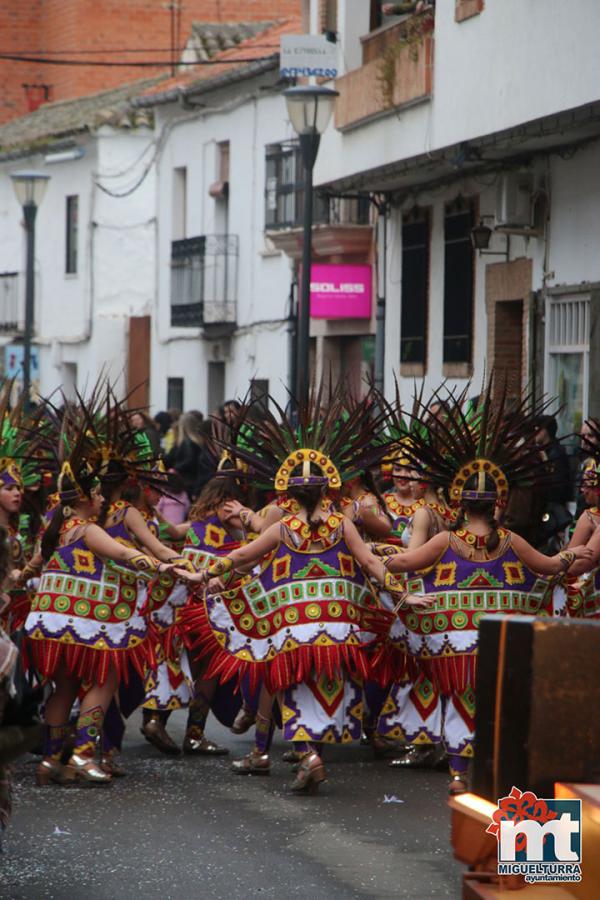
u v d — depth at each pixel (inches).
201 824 829.8
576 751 466.6
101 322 3531.0
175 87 2965.1
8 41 4443.9
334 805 876.6
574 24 1493.6
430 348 1982.0
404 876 729.0
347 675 901.2
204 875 730.2
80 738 936.3
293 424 979.9
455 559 895.1
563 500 1219.2
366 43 2148.1
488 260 1817.2
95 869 740.0
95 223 3518.7
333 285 2160.4
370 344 2228.1
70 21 4264.3
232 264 2785.4
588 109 1446.9
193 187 2982.3
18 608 984.9
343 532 904.3
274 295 2610.7
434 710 948.6
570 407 1640.0
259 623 926.4
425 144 1822.1
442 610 892.0
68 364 3718.0
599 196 1567.4
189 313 2910.9
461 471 901.8
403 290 2058.3
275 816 848.3
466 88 1712.6
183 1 4227.4
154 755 1039.0
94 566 933.8
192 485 1545.3
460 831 490.3
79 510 943.7
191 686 1029.2
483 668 483.2
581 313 1619.1
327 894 698.8
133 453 978.7
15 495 959.6
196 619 997.2
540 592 902.4
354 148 2044.8
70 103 4018.2
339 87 2086.6
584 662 467.2
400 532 1089.4
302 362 1619.1
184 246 2955.2
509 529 922.7
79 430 952.3
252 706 986.7
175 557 952.9
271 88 2596.0
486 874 480.4
